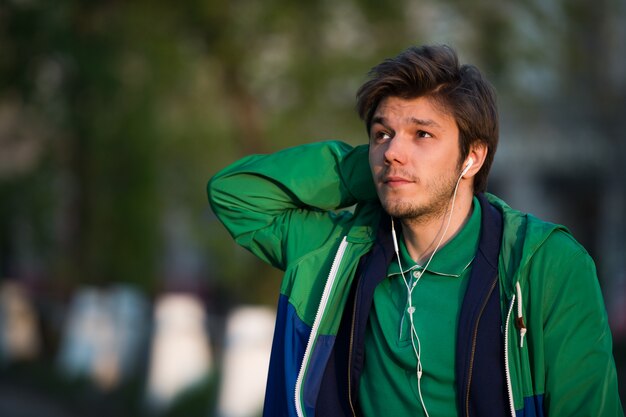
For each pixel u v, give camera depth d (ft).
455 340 10.60
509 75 38.91
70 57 36.50
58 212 42.14
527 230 10.55
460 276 10.83
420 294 10.91
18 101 38.37
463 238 10.96
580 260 10.37
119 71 36.88
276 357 11.68
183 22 36.76
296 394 11.07
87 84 36.86
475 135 10.90
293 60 36.83
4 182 41.09
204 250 43.01
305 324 11.55
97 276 42.29
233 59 36.96
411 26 37.70
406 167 10.75
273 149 37.93
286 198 12.28
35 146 41.04
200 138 38.42
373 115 11.06
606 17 46.03
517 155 63.77
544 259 10.39
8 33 37.14
